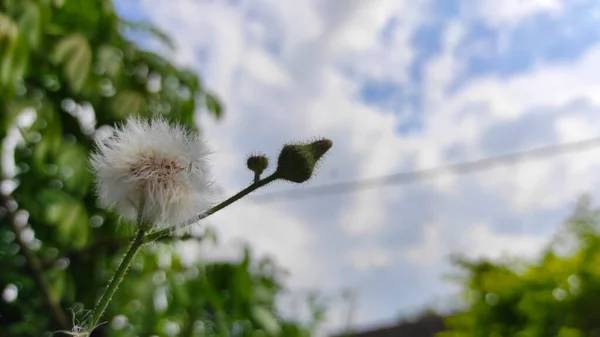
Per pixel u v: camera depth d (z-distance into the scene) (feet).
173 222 0.28
